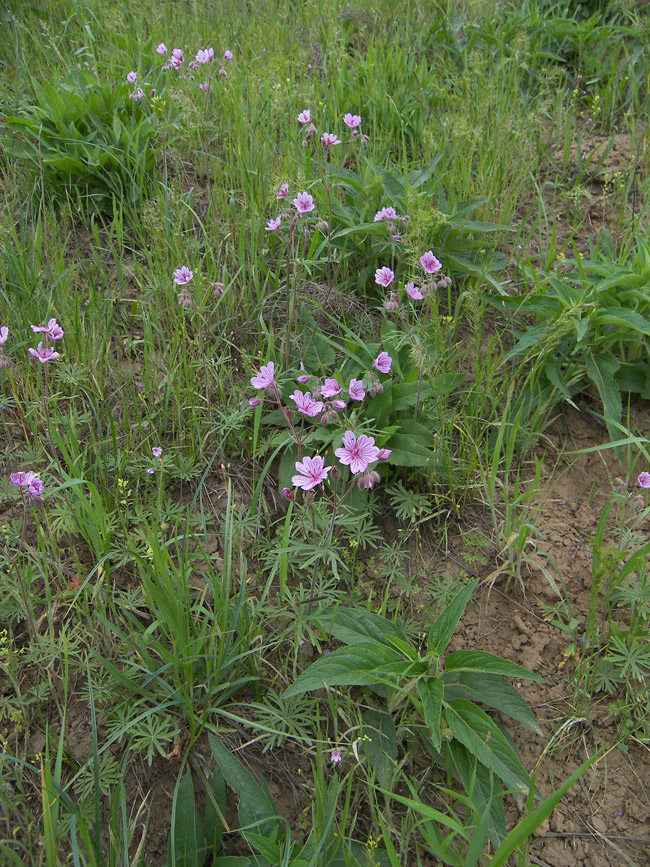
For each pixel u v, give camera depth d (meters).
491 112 1.11
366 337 0.81
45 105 0.96
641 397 0.82
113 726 0.53
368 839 0.51
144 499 0.67
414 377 0.72
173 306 0.79
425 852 0.51
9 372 0.69
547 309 0.78
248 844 0.51
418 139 1.09
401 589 0.64
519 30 1.32
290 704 0.55
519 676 0.52
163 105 0.96
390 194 0.88
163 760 0.53
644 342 0.77
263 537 0.66
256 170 0.98
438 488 0.71
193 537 0.61
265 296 0.84
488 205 0.97
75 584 0.60
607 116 1.25
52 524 0.61
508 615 0.65
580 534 0.71
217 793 0.51
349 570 0.64
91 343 0.74
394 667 0.52
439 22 1.34
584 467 0.77
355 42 1.35
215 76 1.15
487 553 0.69
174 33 1.26
